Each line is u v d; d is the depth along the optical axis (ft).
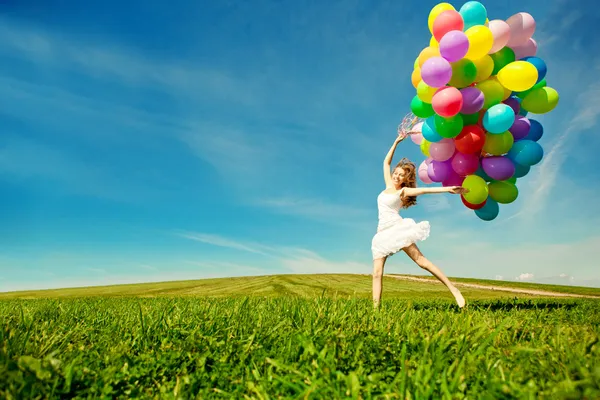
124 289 78.74
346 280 86.94
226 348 7.71
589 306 18.29
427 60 14.55
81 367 6.62
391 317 10.51
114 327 10.40
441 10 16.10
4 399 5.16
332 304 11.44
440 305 18.17
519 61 15.19
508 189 16.92
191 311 12.42
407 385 5.44
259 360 7.11
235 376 6.54
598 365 5.84
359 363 6.55
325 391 5.32
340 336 7.54
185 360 7.38
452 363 6.36
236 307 12.06
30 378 5.53
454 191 15.25
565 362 6.31
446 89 14.52
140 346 8.39
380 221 16.51
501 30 14.93
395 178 17.01
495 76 16.21
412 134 18.08
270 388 5.85
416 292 53.42
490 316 12.20
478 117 15.84
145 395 5.90
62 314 13.52
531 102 16.47
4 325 9.61
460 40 14.11
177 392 5.73
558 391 4.93
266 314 11.30
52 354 6.43
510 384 5.20
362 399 5.38
